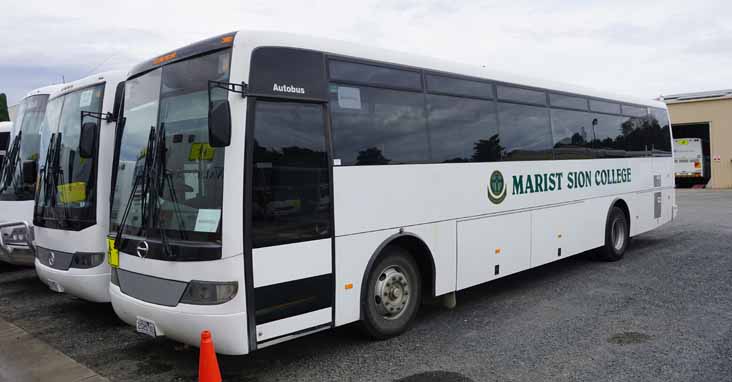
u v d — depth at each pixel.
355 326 5.84
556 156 8.38
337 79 5.25
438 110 6.34
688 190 29.81
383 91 5.70
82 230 6.46
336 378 4.79
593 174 9.34
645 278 8.45
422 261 6.28
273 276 4.59
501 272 7.21
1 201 8.94
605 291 7.67
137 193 5.18
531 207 7.78
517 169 7.53
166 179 4.82
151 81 5.30
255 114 4.54
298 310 4.79
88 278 6.41
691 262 9.59
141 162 5.27
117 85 6.82
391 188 5.69
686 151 31.52
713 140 30.84
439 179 6.27
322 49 5.16
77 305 7.66
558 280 8.51
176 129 4.88
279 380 4.78
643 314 6.48
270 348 5.62
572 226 8.74
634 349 5.31
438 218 6.25
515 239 7.46
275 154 4.66
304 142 4.89
